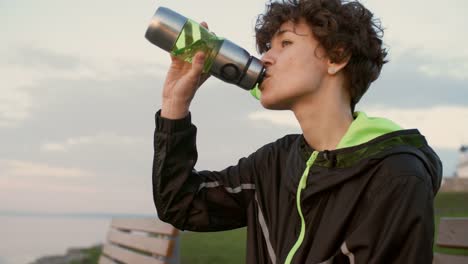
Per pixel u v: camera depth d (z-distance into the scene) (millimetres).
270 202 1434
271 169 1483
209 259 5285
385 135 1183
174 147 1432
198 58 1322
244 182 1526
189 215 1489
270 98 1315
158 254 2682
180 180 1445
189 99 1413
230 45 1346
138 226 3186
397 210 1067
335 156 1206
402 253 1047
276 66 1319
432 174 1156
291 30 1327
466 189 27875
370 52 1378
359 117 1242
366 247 1075
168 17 1337
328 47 1293
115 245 3795
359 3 1397
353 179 1175
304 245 1221
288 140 1544
